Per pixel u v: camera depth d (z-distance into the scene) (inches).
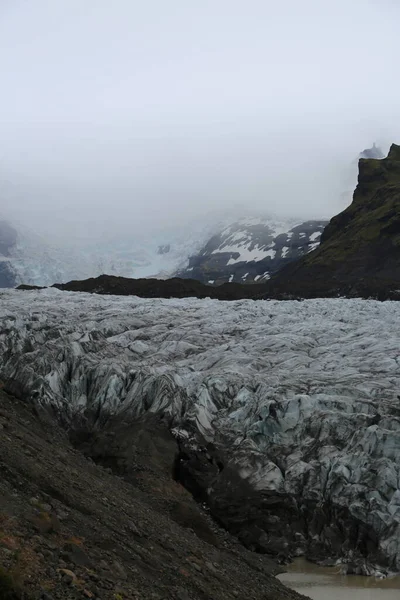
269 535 1108.5
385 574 1023.6
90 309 2206.0
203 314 2135.8
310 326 1951.3
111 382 1439.5
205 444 1283.2
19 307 2062.0
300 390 1385.3
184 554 763.4
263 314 2192.4
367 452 1190.3
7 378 1444.4
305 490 1168.2
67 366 1514.5
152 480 1125.1
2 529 531.5
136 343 1756.9
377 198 5497.1
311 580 999.6
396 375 1494.8
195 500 1179.9
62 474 826.2
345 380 1459.2
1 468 708.0
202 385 1437.0
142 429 1290.6
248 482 1177.4
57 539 578.2
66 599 457.7
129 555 638.5
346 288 3125.0
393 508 1093.1
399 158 6318.9
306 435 1274.6
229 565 837.2
